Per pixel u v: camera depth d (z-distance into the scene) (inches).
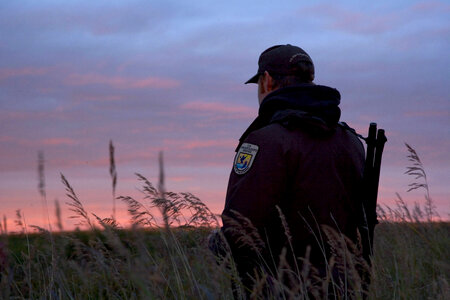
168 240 98.9
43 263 114.6
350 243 94.0
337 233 92.3
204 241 101.6
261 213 89.4
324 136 95.3
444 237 151.4
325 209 92.1
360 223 98.3
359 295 90.6
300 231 91.8
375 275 102.1
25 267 111.7
